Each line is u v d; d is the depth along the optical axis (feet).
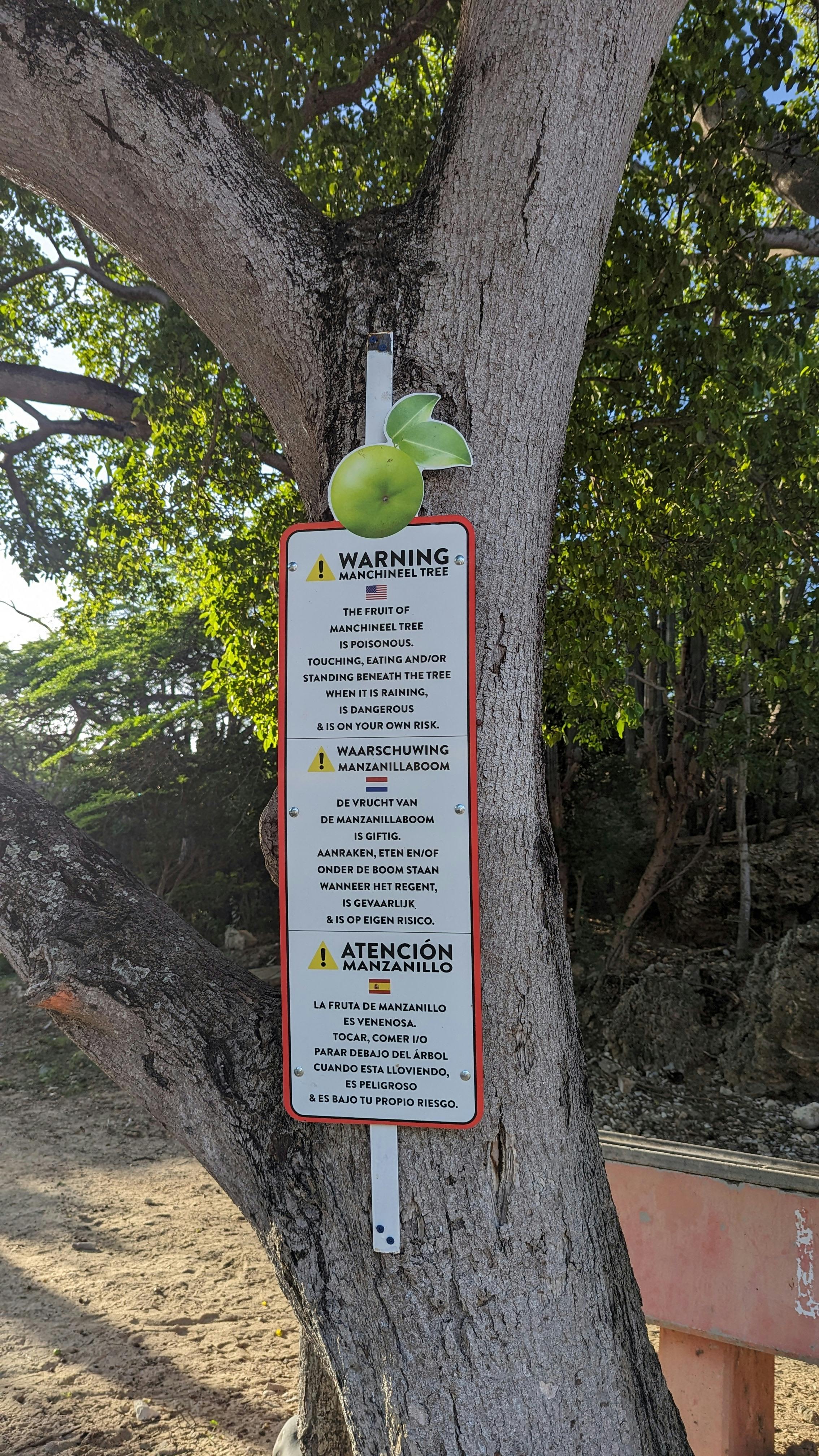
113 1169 23.03
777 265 13.94
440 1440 4.86
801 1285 8.21
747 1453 9.18
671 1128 25.05
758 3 14.55
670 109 14.24
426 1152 5.10
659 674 36.76
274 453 19.47
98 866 6.55
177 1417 10.92
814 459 15.30
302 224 5.94
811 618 17.95
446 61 17.11
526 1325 4.96
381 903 5.17
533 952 5.35
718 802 38.70
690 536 16.08
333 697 5.26
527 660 5.56
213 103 5.99
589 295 5.93
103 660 49.42
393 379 5.44
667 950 38.50
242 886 46.65
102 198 5.95
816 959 27.07
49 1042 33.83
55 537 26.53
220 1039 5.76
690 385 14.48
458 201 5.56
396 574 5.24
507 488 5.47
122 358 24.86
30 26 5.65
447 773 5.13
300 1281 5.27
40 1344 13.38
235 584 21.53
